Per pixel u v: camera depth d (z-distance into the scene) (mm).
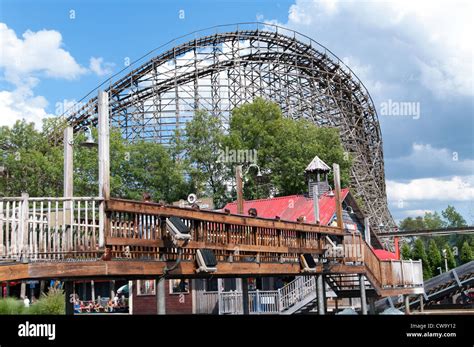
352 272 19594
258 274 14742
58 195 42719
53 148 43875
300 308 23875
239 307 23578
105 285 41625
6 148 44406
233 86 55969
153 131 53906
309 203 31750
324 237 18344
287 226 15523
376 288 21391
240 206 17312
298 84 57000
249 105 52375
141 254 10086
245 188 50781
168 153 52219
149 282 26969
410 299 30734
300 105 56750
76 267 8805
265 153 50125
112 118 55094
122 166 49469
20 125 44781
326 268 17781
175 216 10766
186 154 53156
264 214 32625
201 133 51562
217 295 24547
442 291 30859
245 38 56438
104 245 9180
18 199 8820
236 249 13000
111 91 54594
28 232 9000
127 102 54688
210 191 52469
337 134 51812
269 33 56969
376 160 64438
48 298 18828
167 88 54844
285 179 48906
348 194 32250
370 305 24922
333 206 30391
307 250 16609
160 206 10406
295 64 57312
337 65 59375
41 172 41500
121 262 9414
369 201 57156
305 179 47875
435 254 59844
